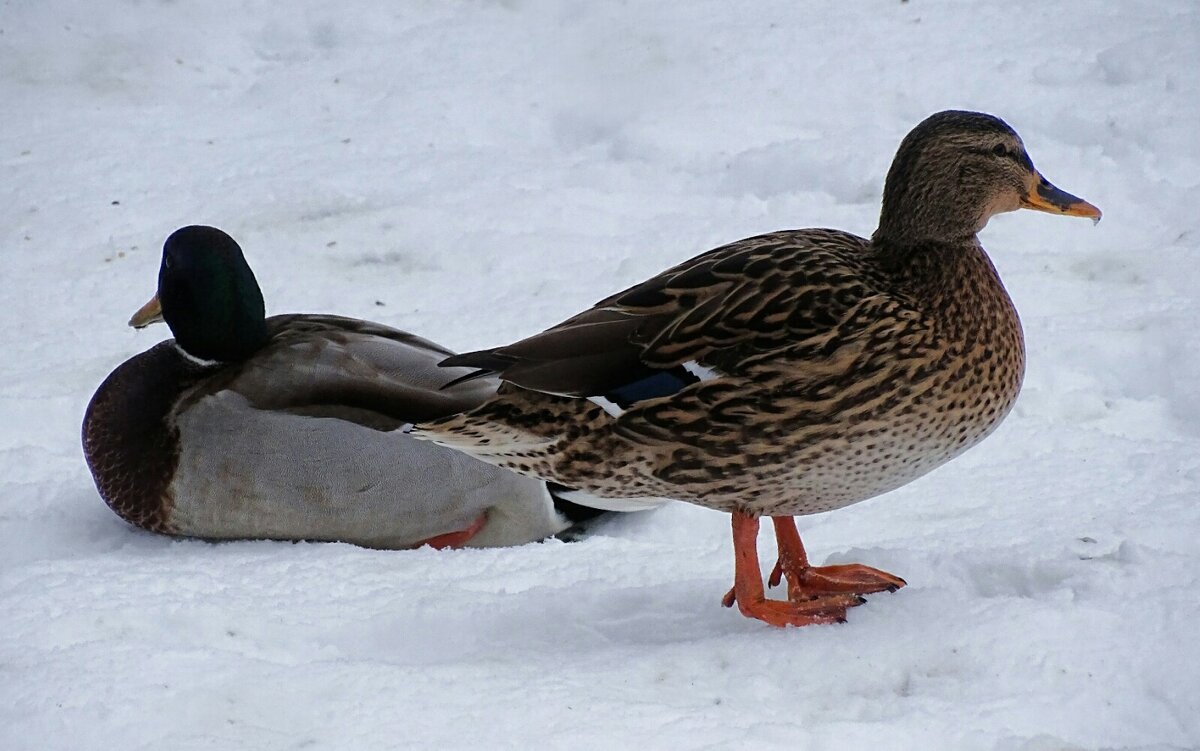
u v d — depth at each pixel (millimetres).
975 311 7484
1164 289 12734
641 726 6453
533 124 16406
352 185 15055
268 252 13867
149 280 13430
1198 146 14883
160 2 18625
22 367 12008
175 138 16062
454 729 6414
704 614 7902
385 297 13117
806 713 6762
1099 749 6488
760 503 7586
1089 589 7621
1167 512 9148
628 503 9883
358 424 9656
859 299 7336
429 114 16422
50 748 6285
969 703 6719
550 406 7520
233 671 6875
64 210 14531
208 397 9734
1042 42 17078
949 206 7590
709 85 16641
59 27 17938
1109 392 11375
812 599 7633
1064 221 14000
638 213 14531
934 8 18062
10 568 8477
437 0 18984
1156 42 16672
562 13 18469
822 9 18188
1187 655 7020
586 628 7777
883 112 16031
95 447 9727
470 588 8383
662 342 7379
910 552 8250
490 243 13898
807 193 14656
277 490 9578
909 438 7379
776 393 7180
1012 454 10258
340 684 6793
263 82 17297
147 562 8844
